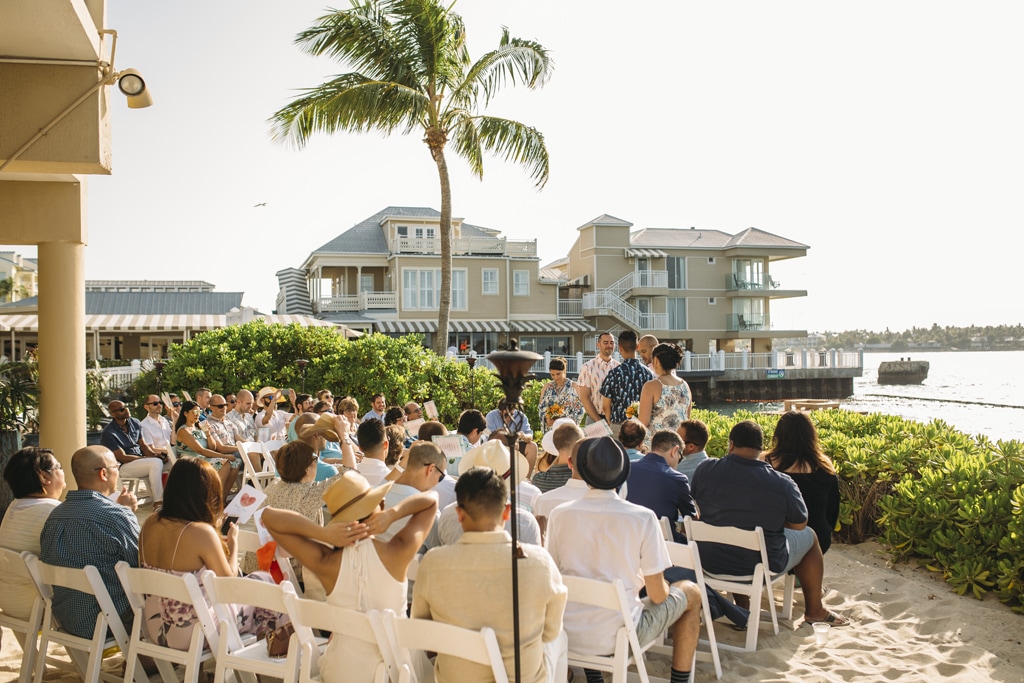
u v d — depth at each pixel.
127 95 5.94
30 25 5.32
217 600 3.83
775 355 46.69
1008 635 5.30
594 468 4.09
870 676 4.75
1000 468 6.70
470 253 45.00
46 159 5.89
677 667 4.38
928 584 6.36
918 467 7.37
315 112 17.12
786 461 6.00
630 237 52.38
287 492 5.18
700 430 6.43
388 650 3.29
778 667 4.92
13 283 69.31
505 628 3.25
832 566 7.02
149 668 4.71
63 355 8.69
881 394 52.44
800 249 50.28
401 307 43.50
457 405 17.44
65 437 8.68
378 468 6.08
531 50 18.48
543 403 9.60
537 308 46.69
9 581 4.43
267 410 12.25
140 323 28.20
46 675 4.82
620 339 7.77
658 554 4.00
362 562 3.43
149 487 9.92
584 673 4.70
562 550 4.12
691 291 50.09
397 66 18.03
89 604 4.13
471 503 3.29
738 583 5.33
